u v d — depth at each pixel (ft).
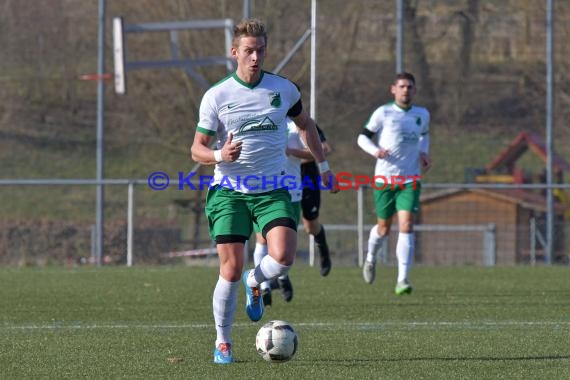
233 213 69.26
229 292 68.08
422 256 196.44
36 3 231.91
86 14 232.73
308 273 160.76
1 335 84.48
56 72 235.20
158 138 247.09
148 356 71.67
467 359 69.97
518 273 161.79
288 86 70.59
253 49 67.87
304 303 112.78
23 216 238.48
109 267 178.50
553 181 191.62
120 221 227.20
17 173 252.42
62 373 63.98
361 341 79.87
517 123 217.97
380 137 125.70
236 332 86.28
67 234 209.26
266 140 69.21
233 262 68.13
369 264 132.16
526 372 64.08
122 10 231.30
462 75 215.72
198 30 232.32
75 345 77.71
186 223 223.30
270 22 213.46
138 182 184.55
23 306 110.11
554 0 191.62
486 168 216.54
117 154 254.06
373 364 67.62
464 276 155.74
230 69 203.31
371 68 216.74
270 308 107.55
